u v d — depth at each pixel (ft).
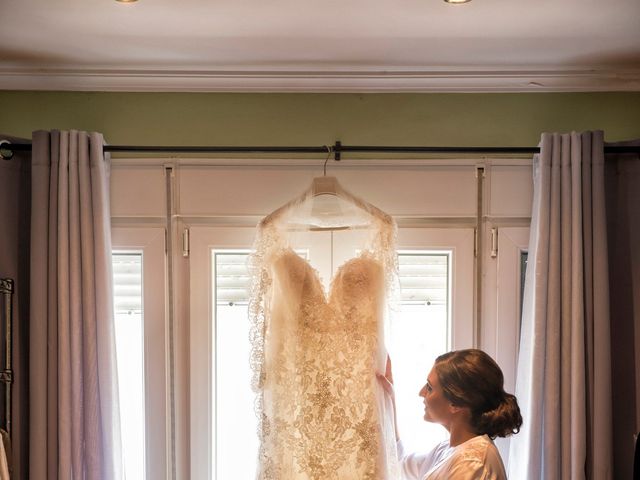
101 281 7.71
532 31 7.00
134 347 8.50
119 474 7.86
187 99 8.42
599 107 8.45
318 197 7.93
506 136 8.45
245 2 6.17
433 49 7.58
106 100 8.40
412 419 8.51
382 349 7.42
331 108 8.43
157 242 8.38
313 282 7.35
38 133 7.59
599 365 7.67
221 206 8.40
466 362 6.95
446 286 8.50
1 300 7.73
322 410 7.23
